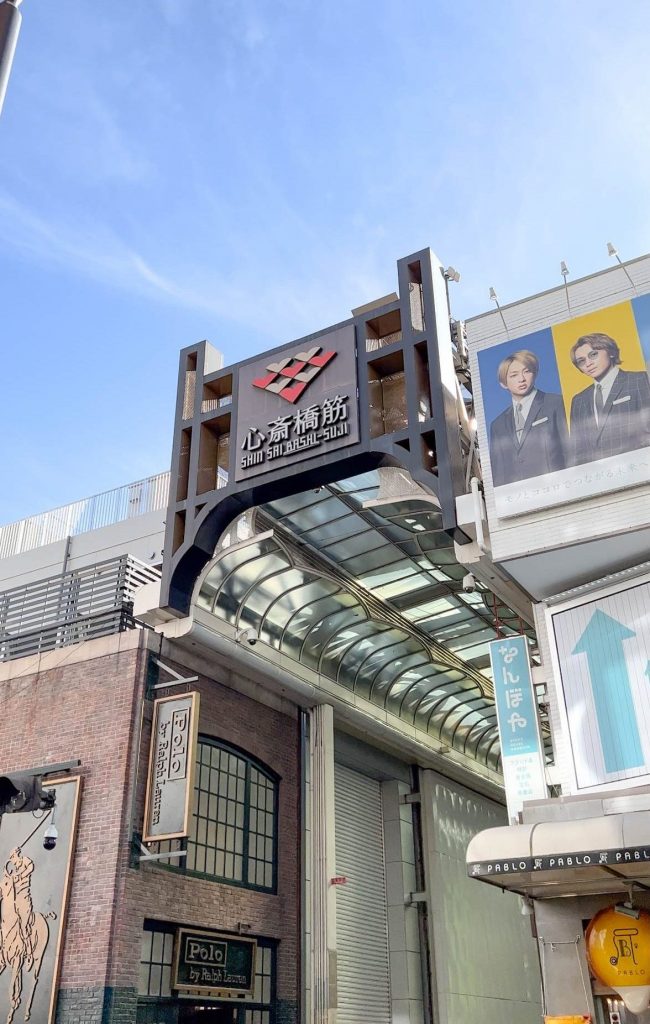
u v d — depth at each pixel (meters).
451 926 27.47
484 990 28.36
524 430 16.23
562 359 16.36
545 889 14.05
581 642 15.66
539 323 16.88
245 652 20.94
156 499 26.34
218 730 20.33
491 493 16.19
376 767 27.16
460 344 19.62
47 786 18.02
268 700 22.36
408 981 25.50
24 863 17.48
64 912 16.50
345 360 19.73
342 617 23.47
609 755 14.62
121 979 15.84
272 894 20.58
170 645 19.50
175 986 17.02
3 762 19.08
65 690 19.12
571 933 14.03
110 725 18.06
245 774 21.09
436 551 21.78
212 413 21.16
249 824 20.69
